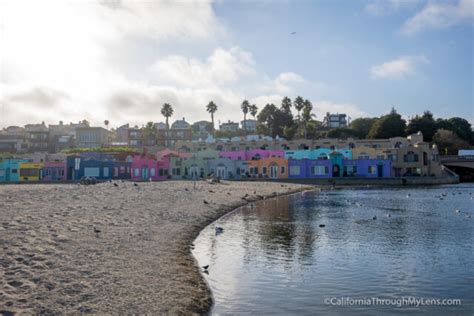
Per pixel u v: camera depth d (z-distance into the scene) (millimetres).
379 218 34438
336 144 111375
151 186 53438
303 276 16344
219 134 156875
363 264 18281
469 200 51188
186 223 28625
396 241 23750
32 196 32531
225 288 14672
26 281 12555
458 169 110938
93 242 18766
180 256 18641
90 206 29719
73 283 12914
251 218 34438
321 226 29438
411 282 15594
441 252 20734
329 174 95750
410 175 97750
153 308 11711
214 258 19250
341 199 53969
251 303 13172
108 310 11203
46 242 17406
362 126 152750
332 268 17578
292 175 95625
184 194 46156
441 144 123250
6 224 20141
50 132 156375
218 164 96125
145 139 149250
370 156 99625
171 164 95438
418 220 33094
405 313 12523
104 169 92312
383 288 14875
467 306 13047
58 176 91250
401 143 110375
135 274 14773
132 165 94250
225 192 54906
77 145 155250
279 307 12875
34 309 10672
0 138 148250
